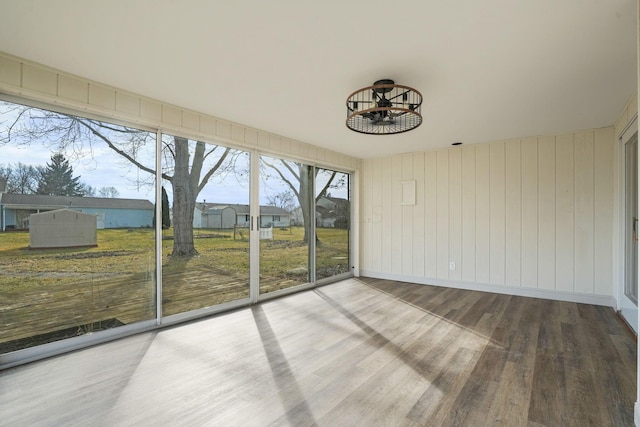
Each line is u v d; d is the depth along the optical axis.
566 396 2.00
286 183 4.71
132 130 3.07
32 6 1.76
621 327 3.26
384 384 2.14
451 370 2.34
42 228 2.52
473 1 1.71
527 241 4.53
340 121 3.81
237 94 3.01
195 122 3.48
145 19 1.89
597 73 2.54
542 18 1.85
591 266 4.11
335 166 5.56
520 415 1.81
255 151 4.20
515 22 1.89
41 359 2.47
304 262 5.02
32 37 2.08
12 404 1.90
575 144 4.22
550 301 4.26
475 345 2.79
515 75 2.58
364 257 6.13
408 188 5.59
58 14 1.83
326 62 2.39
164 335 3.01
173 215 3.36
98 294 2.82
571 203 4.24
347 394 2.02
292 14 1.84
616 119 3.72
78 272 2.70
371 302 4.21
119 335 2.93
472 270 4.96
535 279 4.47
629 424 1.73
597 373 2.29
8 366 2.32
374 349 2.71
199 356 2.56
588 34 2.00
